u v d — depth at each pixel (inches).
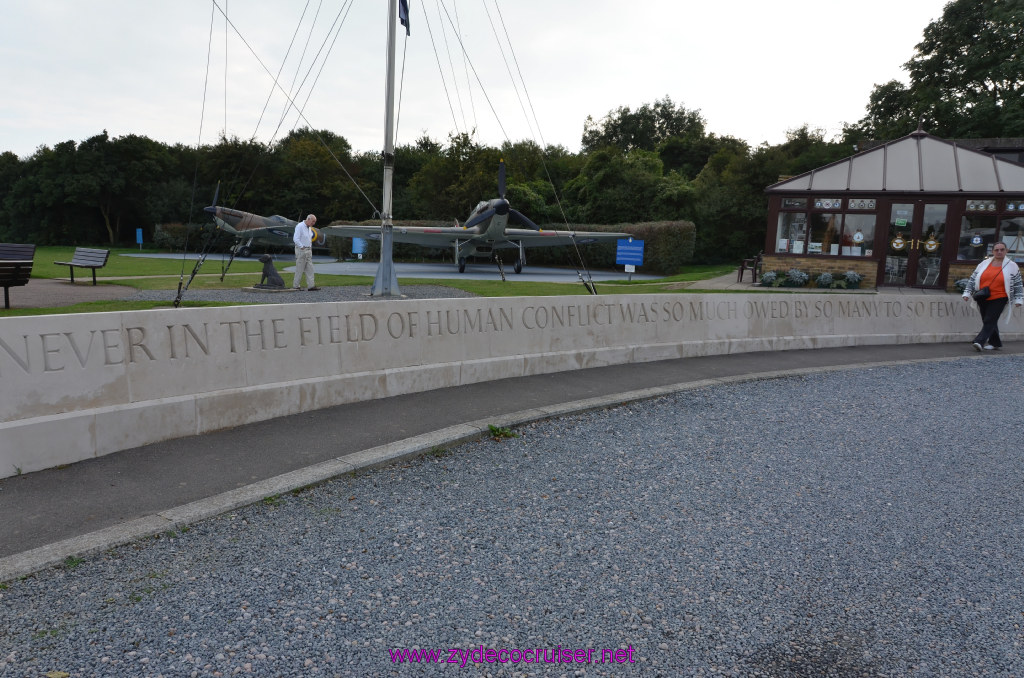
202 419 203.5
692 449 211.3
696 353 384.2
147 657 99.0
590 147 2805.1
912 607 122.6
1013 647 111.3
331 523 148.6
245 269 837.2
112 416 182.1
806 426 241.3
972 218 706.2
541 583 126.1
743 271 911.7
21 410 166.6
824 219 754.8
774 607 121.0
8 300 389.7
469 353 292.5
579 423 238.4
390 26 486.6
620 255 790.5
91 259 561.0
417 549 137.7
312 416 227.3
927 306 476.7
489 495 168.7
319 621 110.4
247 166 1834.4
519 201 1396.4
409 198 1752.0
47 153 2175.2
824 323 442.3
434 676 97.9
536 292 591.2
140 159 2050.9
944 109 1418.6
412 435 208.8
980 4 1471.5
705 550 142.1
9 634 103.1
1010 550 145.9
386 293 514.6
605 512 160.4
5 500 149.4
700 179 1582.2
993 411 267.4
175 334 199.2
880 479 187.9
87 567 124.2
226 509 150.9
